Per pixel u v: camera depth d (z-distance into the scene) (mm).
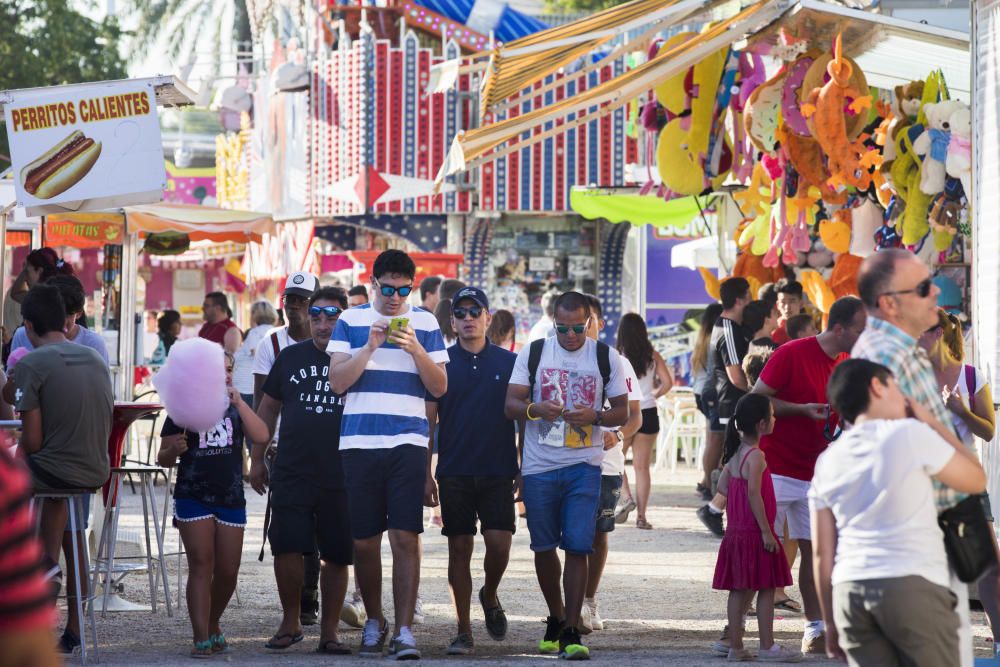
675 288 49344
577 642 16250
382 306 16391
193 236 36969
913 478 9617
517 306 50219
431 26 54062
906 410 10070
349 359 16203
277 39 55906
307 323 19062
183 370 15750
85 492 16031
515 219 50156
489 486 17297
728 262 31672
